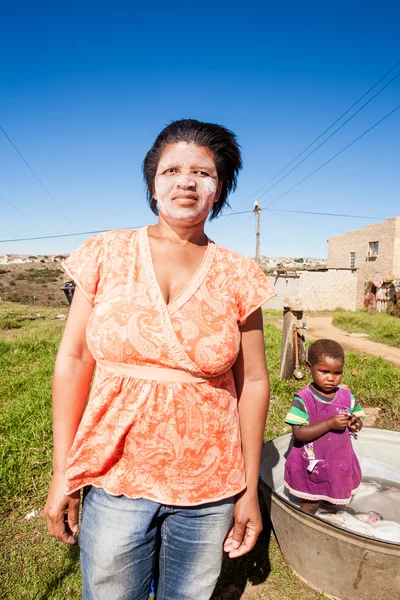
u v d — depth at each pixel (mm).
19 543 2750
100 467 1361
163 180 1457
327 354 2701
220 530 1441
